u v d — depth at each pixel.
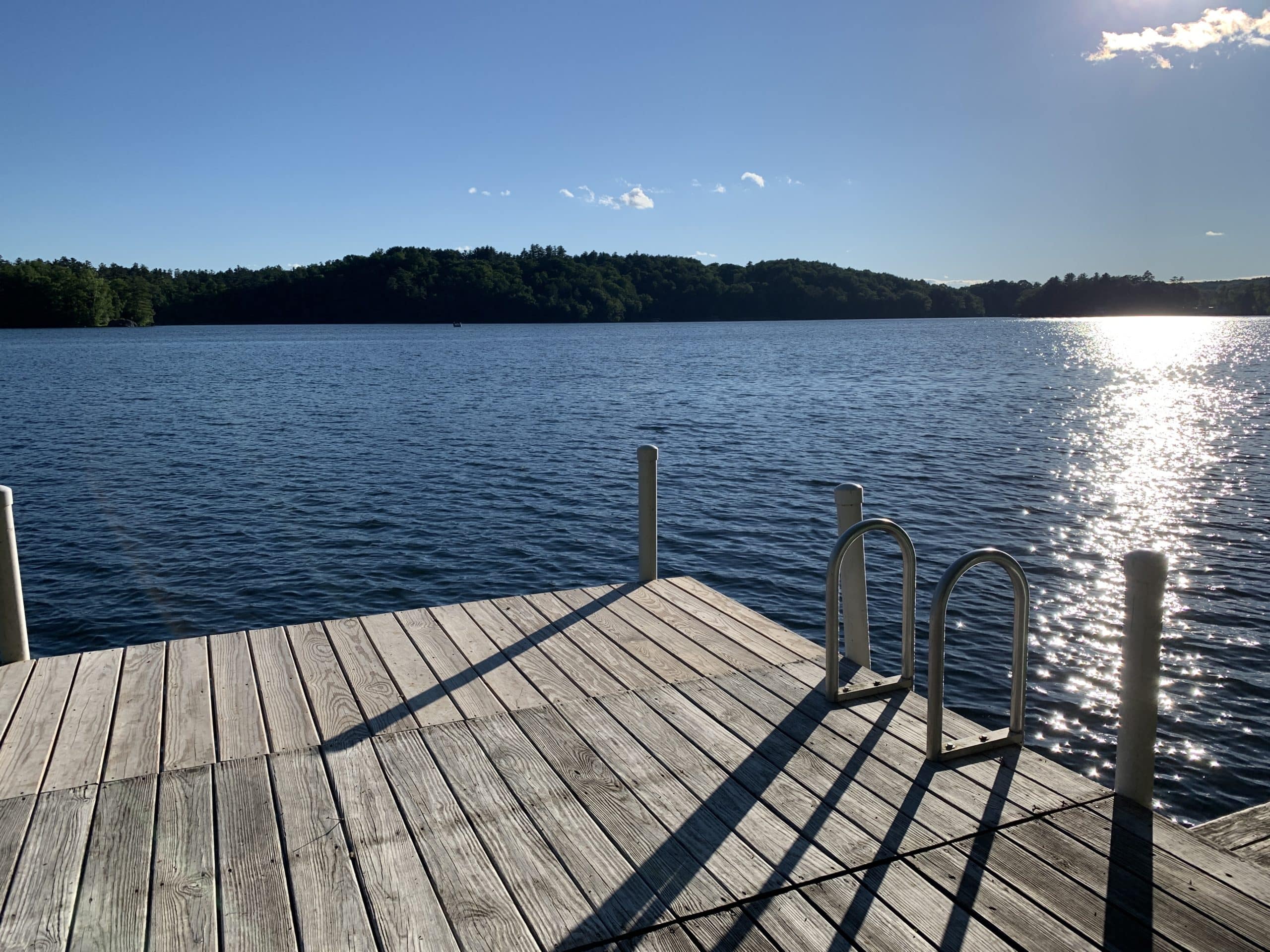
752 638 4.79
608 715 3.85
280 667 4.44
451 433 23.94
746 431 24.12
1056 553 11.87
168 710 3.96
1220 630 9.07
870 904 2.53
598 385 39.56
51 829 2.98
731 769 3.35
